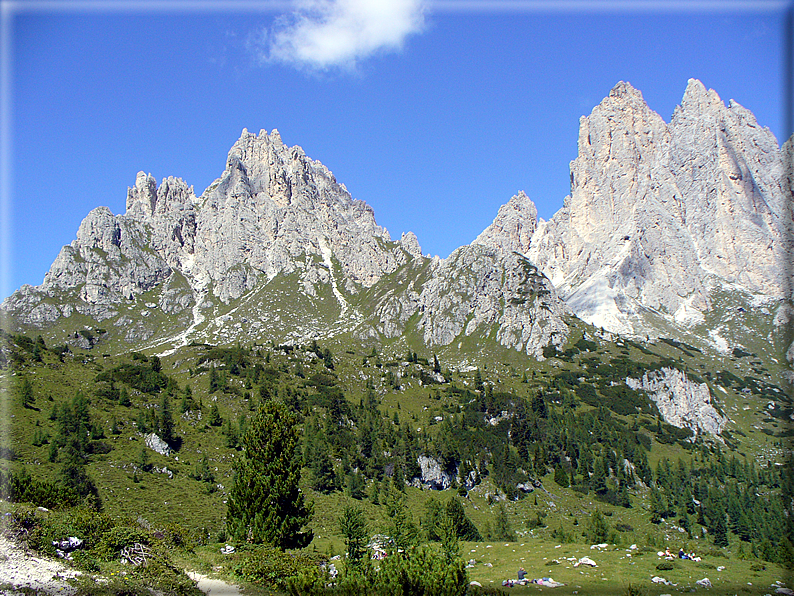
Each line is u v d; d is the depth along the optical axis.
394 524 79.06
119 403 159.38
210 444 152.12
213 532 93.69
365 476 159.25
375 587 39.97
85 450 124.50
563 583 53.94
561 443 197.00
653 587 52.34
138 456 129.38
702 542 132.62
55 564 38.59
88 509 54.47
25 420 128.62
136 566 41.91
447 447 173.25
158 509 105.81
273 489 58.38
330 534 105.94
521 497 162.62
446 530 57.44
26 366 169.25
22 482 57.12
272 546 54.25
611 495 166.62
